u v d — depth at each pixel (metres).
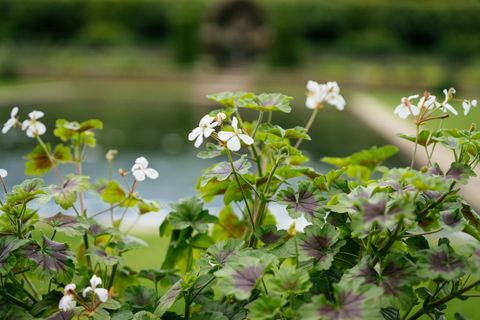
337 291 1.12
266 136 1.69
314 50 23.66
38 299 1.66
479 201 4.02
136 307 1.54
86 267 1.74
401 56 23.30
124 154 8.51
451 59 22.92
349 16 24.03
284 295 1.14
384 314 1.37
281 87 18.05
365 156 2.02
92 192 1.91
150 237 3.56
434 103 1.49
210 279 1.44
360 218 1.12
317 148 8.82
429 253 1.20
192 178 7.16
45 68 19.56
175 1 24.12
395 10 23.86
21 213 1.42
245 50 22.09
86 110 12.85
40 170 1.94
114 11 23.95
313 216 1.38
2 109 12.32
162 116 12.30
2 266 1.28
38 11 23.59
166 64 21.70
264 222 1.91
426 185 1.13
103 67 20.08
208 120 1.45
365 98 14.20
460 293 1.29
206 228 1.71
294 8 23.80
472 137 1.40
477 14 23.59
